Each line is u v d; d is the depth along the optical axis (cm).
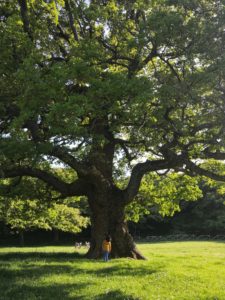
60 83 1465
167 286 1481
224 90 1581
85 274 1645
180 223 7531
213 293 1406
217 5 1586
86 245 5169
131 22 1986
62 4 1778
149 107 1602
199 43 1541
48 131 1538
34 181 2477
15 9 2011
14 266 1783
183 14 1592
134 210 2731
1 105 1673
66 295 1291
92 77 1539
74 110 1360
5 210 3294
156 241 6481
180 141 1886
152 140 1748
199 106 1630
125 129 1930
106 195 2228
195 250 3988
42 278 1528
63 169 2711
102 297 1277
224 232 7169
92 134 1517
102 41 2028
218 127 1706
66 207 4791
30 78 1472
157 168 2206
